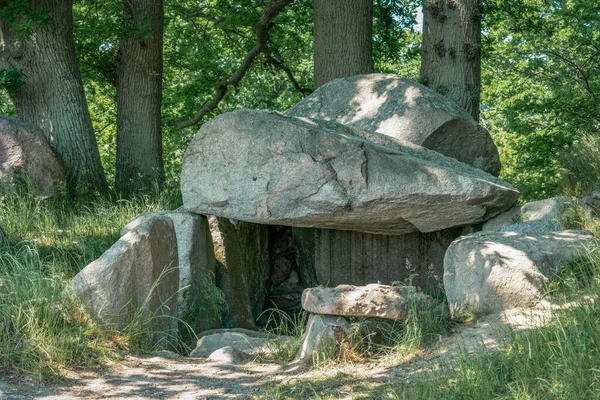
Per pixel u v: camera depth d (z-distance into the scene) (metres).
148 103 13.69
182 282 8.16
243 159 8.30
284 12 18.09
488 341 5.69
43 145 10.97
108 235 9.47
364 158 7.98
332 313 6.05
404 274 9.51
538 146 13.47
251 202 8.21
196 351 7.12
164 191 11.99
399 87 9.56
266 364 6.32
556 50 14.80
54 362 5.81
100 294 6.50
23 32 11.37
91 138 12.42
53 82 12.13
